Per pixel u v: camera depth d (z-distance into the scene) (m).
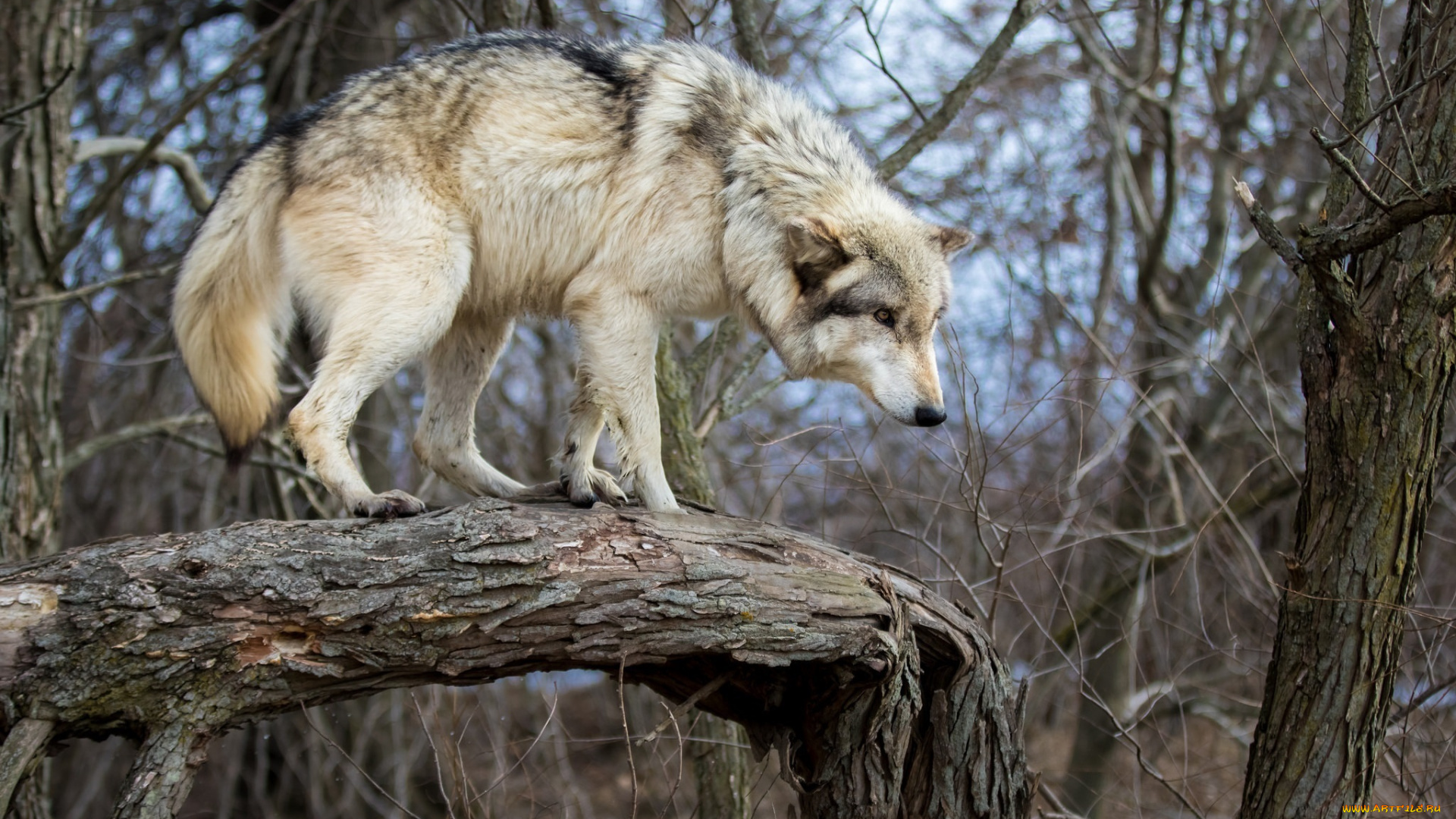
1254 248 9.27
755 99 4.73
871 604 3.76
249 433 4.61
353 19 9.66
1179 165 8.81
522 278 4.61
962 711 4.08
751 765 5.98
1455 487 8.14
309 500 7.29
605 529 3.58
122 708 2.92
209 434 9.38
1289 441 8.48
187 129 9.56
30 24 6.20
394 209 4.29
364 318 4.22
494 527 3.33
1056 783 8.63
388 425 9.73
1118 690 8.42
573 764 9.34
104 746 9.88
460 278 4.42
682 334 10.16
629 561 3.49
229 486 9.50
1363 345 3.64
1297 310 3.99
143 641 2.90
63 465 6.38
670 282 4.48
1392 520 3.69
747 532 3.80
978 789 4.08
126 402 10.11
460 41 4.67
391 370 4.27
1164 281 10.25
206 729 2.99
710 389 8.60
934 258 4.71
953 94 6.34
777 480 7.89
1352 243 3.37
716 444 9.98
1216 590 7.71
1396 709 5.60
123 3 9.63
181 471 9.79
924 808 4.11
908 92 6.47
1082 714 8.57
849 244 4.54
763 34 7.04
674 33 6.52
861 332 4.62
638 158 4.43
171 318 4.67
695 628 3.51
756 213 4.52
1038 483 8.23
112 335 9.69
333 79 9.73
